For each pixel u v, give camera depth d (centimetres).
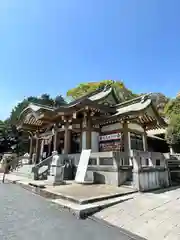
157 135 2611
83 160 1103
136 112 1246
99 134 1611
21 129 2127
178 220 461
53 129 1834
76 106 1422
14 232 417
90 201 621
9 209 603
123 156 1002
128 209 560
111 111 1565
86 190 802
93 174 1047
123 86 4928
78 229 441
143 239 390
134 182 850
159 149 2494
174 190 866
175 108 3027
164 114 3272
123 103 1653
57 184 970
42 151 2256
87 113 1512
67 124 1508
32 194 859
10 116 3731
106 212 552
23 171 1692
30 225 461
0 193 888
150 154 977
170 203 610
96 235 409
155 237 394
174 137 2092
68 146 1477
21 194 861
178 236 386
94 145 1552
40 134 2112
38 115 1689
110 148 1495
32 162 2106
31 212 569
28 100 3772
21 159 2144
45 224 469
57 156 1041
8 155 2402
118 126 1486
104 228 450
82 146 1514
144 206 580
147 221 470
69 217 523
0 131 3559
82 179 1017
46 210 589
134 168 863
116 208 577
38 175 1313
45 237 393
